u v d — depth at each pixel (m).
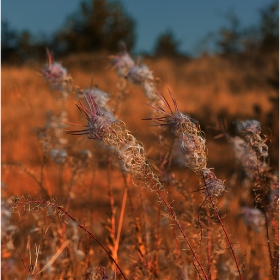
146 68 2.36
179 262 2.18
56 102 2.73
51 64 2.29
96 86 2.28
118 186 4.87
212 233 2.06
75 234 2.34
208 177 1.58
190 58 23.80
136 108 10.70
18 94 3.34
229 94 15.63
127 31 27.50
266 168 2.08
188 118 1.54
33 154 7.26
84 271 2.22
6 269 2.27
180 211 2.25
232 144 2.47
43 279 2.23
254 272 2.54
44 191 2.49
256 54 22.09
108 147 1.45
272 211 2.05
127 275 2.29
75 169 2.62
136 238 2.31
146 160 1.50
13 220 2.55
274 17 22.84
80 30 27.45
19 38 26.38
